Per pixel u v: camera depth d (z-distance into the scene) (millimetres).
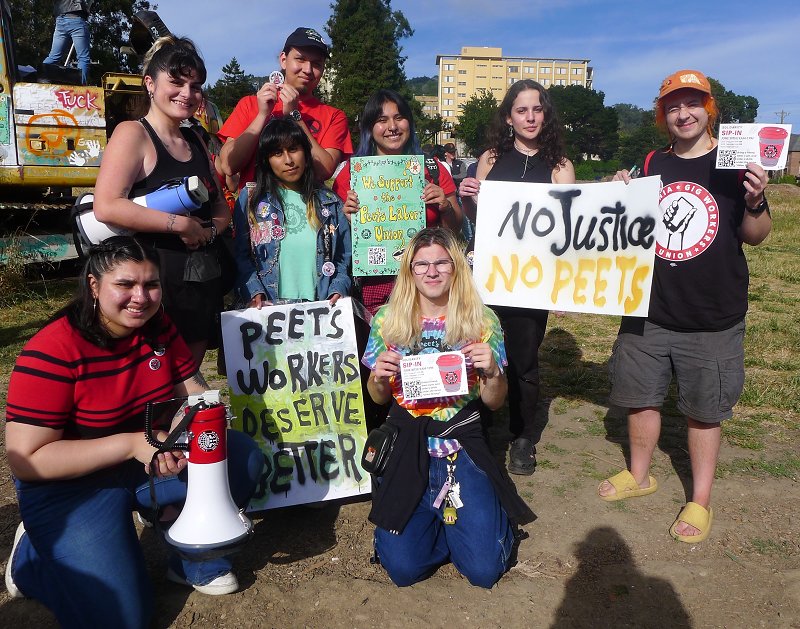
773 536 3320
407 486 2928
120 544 2557
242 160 3906
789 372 5938
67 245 9273
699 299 3219
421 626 2678
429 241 3006
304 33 4352
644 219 3375
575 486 3863
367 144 3973
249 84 48969
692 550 3205
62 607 2508
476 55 126500
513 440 4102
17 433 2436
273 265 3564
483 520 2918
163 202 2971
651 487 3766
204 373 5809
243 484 2975
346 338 3590
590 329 7523
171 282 3150
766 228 3080
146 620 2582
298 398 3535
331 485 3514
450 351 2996
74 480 2588
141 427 2766
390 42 54875
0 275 8242
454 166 15711
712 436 3330
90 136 8500
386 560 2910
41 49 29531
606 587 2934
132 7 32250
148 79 3133
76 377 2498
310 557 3166
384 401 3283
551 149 3924
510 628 2678
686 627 2680
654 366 3441
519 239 3785
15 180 8125
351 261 3830
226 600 2826
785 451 4316
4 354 6207
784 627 2668
